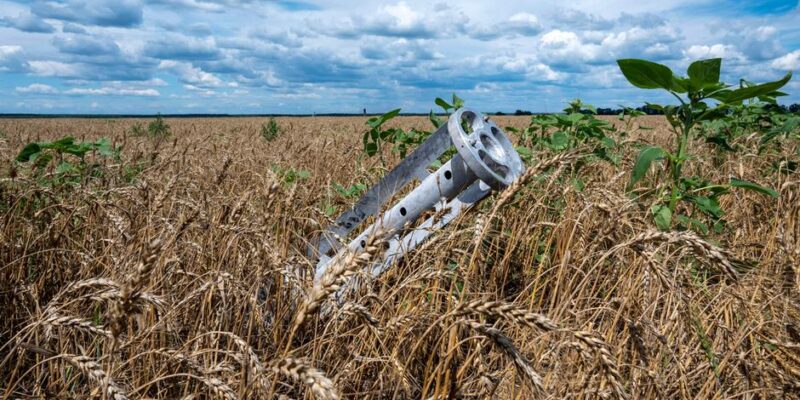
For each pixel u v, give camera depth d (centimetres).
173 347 284
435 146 348
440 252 328
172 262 322
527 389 233
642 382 249
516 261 409
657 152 355
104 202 364
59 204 375
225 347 283
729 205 530
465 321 171
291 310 308
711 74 341
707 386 259
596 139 568
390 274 344
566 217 404
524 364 161
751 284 312
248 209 379
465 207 344
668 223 351
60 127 2922
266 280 328
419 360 291
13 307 320
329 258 370
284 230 341
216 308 309
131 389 257
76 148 493
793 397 246
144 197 391
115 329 163
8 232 366
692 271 341
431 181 335
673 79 351
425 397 235
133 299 160
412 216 344
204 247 354
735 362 258
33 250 368
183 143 880
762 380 254
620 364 243
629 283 294
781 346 253
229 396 199
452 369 233
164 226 332
